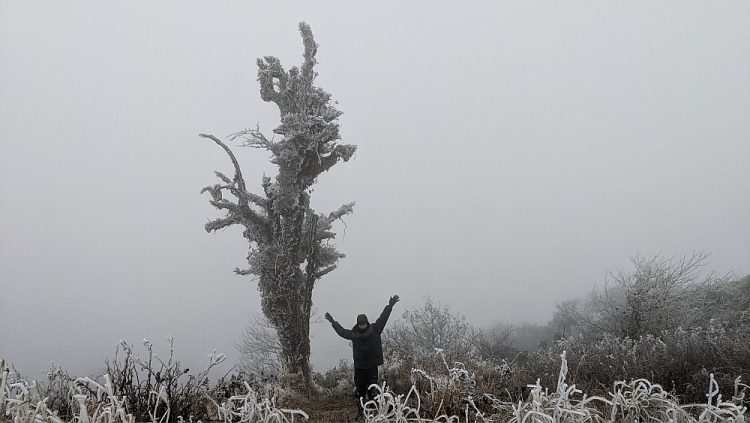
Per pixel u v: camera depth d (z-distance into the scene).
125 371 6.03
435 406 6.89
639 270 14.80
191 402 6.10
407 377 9.80
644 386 5.02
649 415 4.89
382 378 10.31
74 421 4.50
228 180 14.85
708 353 7.91
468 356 13.08
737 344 7.73
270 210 15.18
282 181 15.00
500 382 8.96
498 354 15.41
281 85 15.52
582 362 8.63
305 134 14.60
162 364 6.24
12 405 4.27
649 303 13.82
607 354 9.39
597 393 7.24
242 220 15.08
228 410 5.42
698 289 14.77
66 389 5.72
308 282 14.96
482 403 7.11
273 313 14.51
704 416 4.47
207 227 14.92
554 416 4.35
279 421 5.11
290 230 14.87
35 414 4.03
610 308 16.22
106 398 5.62
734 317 12.94
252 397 5.36
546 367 9.22
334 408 9.92
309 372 13.94
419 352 15.12
